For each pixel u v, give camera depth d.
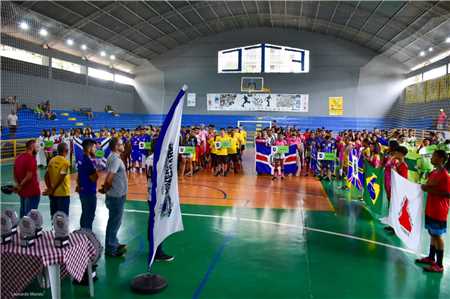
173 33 27.88
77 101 24.70
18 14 17.92
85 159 5.18
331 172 12.55
